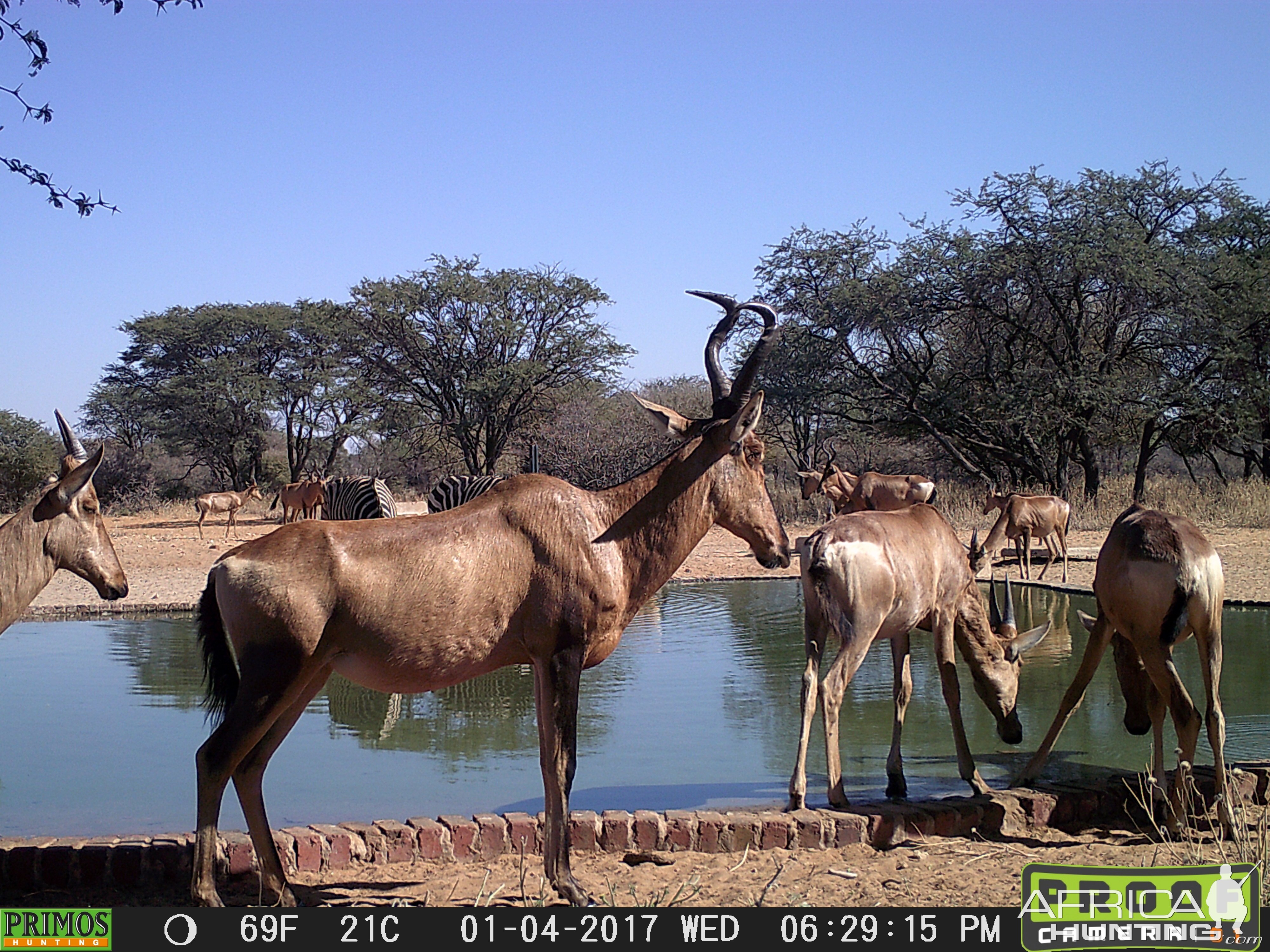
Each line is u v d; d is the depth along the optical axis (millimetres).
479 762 8367
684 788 7699
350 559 5203
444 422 44219
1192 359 32188
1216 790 6785
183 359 49031
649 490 5852
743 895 5547
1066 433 32875
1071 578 19281
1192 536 6730
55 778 7828
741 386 5988
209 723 9430
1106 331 32656
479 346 43500
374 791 7586
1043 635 8281
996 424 34125
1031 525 18984
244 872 5875
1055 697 10484
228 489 50906
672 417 6098
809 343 34188
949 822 6734
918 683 11312
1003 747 8875
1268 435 34219
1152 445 34281
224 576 5184
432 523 5449
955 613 7895
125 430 52188
